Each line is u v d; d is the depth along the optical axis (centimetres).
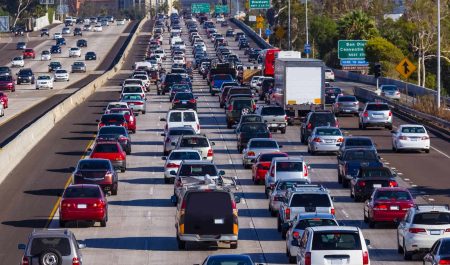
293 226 5559
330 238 4662
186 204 5850
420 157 10281
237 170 9506
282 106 13200
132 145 11381
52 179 8919
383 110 12644
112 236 6506
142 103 14675
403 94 18875
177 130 10469
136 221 7050
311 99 13125
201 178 7531
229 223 5850
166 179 8744
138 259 5769
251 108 13038
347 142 9388
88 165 8088
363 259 4641
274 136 12175
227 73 19575
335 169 9581
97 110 15125
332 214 6103
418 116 14050
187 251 5981
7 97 17275
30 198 7975
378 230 6562
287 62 13062
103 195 6869
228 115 13000
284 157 8138
